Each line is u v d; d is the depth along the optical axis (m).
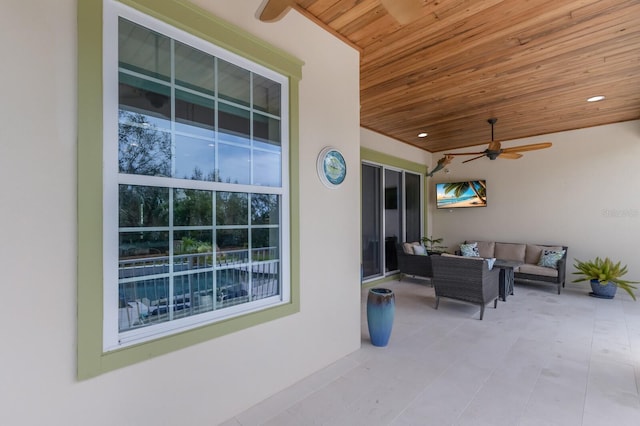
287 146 2.23
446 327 3.37
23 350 1.21
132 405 1.47
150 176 1.61
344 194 2.68
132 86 1.55
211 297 1.88
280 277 2.22
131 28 1.54
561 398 2.03
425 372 2.38
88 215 1.36
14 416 1.19
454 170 6.66
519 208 5.79
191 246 1.79
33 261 1.23
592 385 2.18
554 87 3.51
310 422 1.80
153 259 1.63
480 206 6.18
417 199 6.75
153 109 1.63
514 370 2.41
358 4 2.20
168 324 1.67
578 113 4.41
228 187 1.96
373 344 2.88
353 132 2.76
